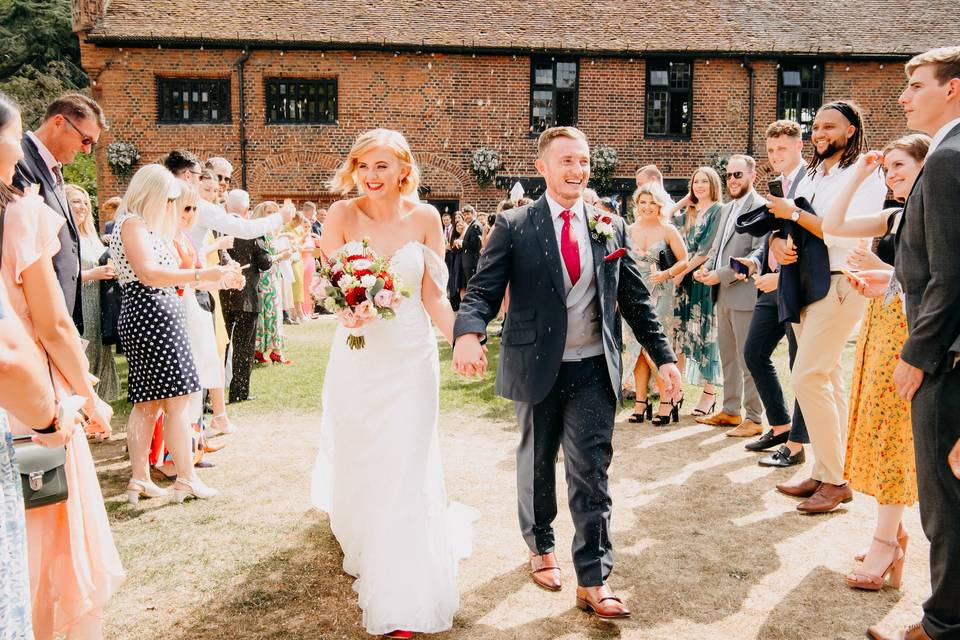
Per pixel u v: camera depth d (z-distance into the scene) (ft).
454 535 12.55
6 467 6.12
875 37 61.67
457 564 11.85
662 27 61.57
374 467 10.36
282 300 43.01
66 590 8.30
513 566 11.84
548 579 11.07
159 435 16.57
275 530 13.29
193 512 14.16
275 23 58.18
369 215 11.43
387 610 9.47
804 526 13.32
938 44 60.85
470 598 10.80
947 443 8.09
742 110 61.00
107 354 20.33
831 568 11.65
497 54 58.95
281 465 17.10
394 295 10.14
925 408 8.21
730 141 61.31
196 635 9.77
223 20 57.77
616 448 18.25
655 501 14.60
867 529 13.14
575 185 10.40
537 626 9.99
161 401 14.83
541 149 10.69
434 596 9.66
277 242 32.55
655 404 22.84
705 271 19.57
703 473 16.28
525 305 10.43
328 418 12.73
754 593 10.86
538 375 10.25
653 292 21.63
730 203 19.57
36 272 7.04
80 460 8.59
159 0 58.34
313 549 12.49
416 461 10.18
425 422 10.47
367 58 58.29
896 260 9.05
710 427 20.27
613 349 10.30
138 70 56.49
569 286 10.37
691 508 14.23
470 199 60.29
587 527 10.13
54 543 8.23
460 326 9.93
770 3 64.75
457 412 21.85
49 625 8.24
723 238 19.38
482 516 13.97
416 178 11.45
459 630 9.89
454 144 59.72
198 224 18.90
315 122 59.06
